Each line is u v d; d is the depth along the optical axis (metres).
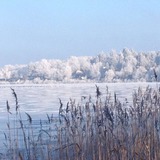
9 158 14.78
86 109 15.55
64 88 92.25
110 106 15.41
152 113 15.40
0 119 31.58
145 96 17.34
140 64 115.81
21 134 21.98
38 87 107.31
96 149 14.54
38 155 14.46
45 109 38.22
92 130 14.63
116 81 123.62
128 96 46.53
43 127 22.91
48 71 143.38
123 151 12.59
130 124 14.86
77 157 13.22
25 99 56.12
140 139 12.93
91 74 135.62
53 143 16.27
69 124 14.66
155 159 12.73
